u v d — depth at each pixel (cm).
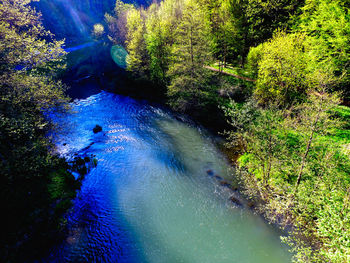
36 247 1287
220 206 1697
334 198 1149
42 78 2077
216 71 4166
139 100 4094
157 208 1689
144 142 2633
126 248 1370
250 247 1373
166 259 1308
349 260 806
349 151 1625
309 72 2406
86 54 8175
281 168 1705
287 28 3741
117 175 2052
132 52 4772
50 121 2109
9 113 1598
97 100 4084
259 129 1911
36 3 9406
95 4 13250
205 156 2361
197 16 2958
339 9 2294
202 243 1408
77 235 1423
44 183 1702
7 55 1745
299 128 1547
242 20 4009
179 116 3375
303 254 1267
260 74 2777
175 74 3494
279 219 1555
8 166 1476
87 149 2444
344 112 2245
